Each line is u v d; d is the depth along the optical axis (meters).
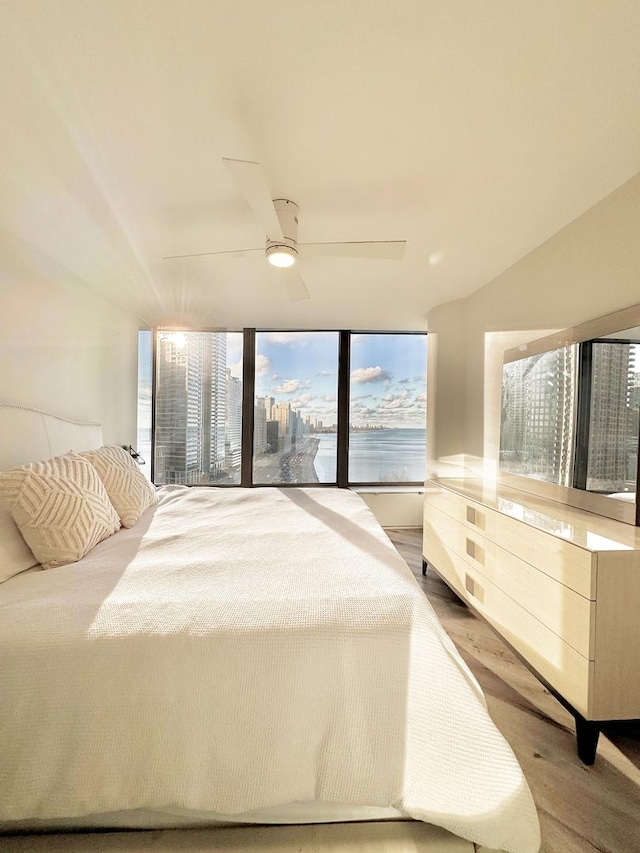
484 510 2.17
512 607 1.89
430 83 1.22
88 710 0.99
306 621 1.10
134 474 2.35
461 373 3.40
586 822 1.21
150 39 1.08
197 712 1.01
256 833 1.12
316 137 1.46
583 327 2.01
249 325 4.34
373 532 1.91
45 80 1.20
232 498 2.63
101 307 3.15
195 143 1.49
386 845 1.10
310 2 0.99
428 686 1.05
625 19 1.03
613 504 1.83
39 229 2.14
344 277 2.88
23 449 2.11
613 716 1.39
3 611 1.13
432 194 1.84
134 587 1.27
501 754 1.02
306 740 1.03
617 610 1.38
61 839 1.09
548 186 1.78
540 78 1.21
